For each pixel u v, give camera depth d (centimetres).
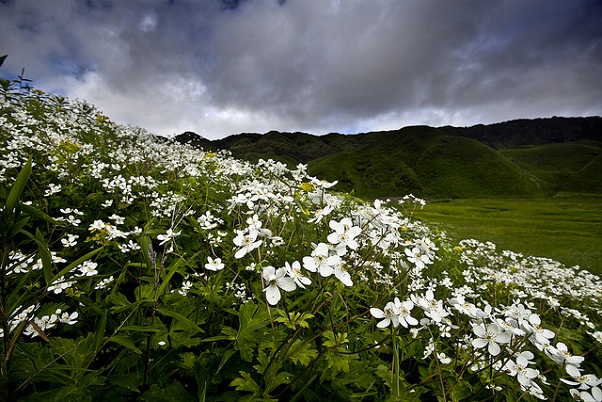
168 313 174
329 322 242
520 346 211
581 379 187
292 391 235
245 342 213
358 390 247
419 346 312
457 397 249
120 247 304
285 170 389
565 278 790
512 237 2981
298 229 313
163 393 194
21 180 129
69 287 241
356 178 13450
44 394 161
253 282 297
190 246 384
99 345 175
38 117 705
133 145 827
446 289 499
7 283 229
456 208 7419
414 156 14225
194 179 530
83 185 469
